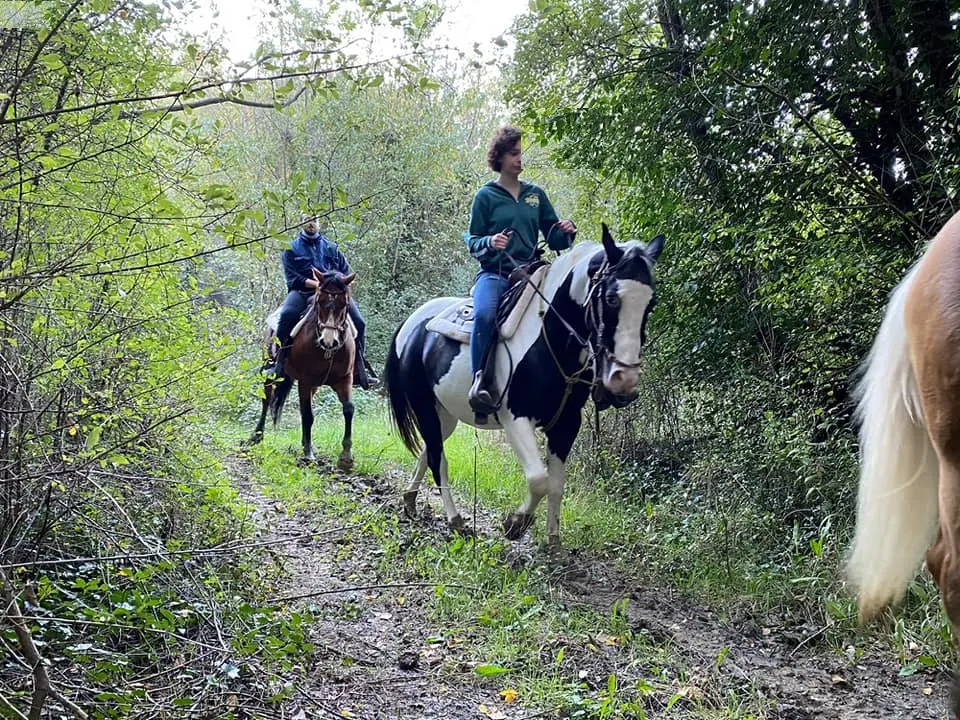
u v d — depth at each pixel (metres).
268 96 3.37
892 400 2.50
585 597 4.38
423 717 3.04
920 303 2.34
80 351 3.01
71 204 3.05
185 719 2.57
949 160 4.80
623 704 3.09
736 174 6.03
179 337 3.83
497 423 5.27
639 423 7.02
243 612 2.84
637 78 6.85
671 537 5.08
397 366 6.27
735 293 6.32
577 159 7.41
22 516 3.09
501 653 3.56
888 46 5.30
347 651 3.55
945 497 2.23
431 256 16.78
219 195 2.66
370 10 2.66
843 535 4.67
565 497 6.42
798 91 5.61
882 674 3.48
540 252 5.32
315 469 7.70
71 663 2.81
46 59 2.47
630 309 4.27
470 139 16.89
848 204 5.32
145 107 2.92
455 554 4.77
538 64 7.10
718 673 3.43
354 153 14.48
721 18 6.25
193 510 4.15
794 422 5.50
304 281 8.63
